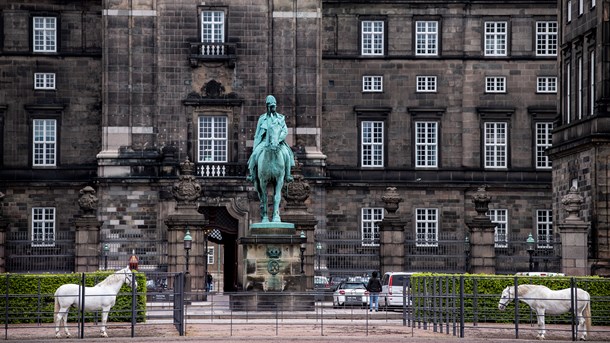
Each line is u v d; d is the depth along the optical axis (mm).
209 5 109312
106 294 59719
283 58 109438
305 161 108812
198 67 109125
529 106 118500
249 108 109375
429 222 117312
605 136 89625
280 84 109438
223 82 109375
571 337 60469
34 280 66312
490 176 117750
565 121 99500
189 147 108562
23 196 113688
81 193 89188
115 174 107250
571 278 58750
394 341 56250
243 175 108500
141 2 108562
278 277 72125
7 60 115062
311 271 91188
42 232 113500
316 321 68688
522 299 59812
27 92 115125
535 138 118438
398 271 89250
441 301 61750
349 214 116625
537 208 117625
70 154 115125
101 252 99875
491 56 118438
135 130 108000
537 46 118938
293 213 94312
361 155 117625
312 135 109375
